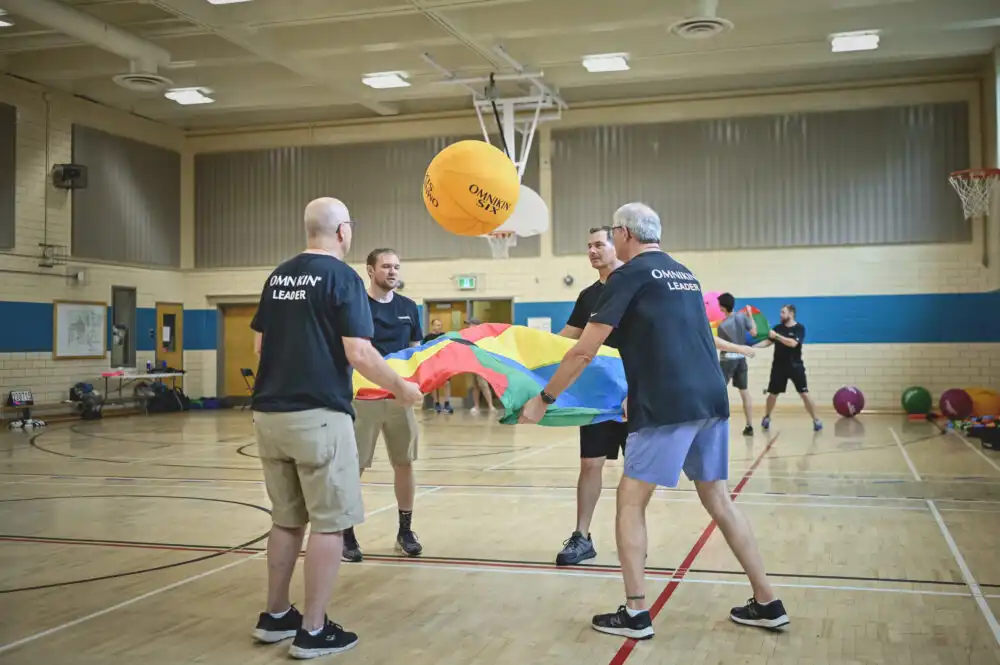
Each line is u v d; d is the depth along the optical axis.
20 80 15.97
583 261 18.09
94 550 5.56
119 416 17.62
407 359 4.85
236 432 14.00
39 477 8.91
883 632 3.82
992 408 14.23
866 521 6.29
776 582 4.67
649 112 17.73
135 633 3.90
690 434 3.76
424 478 8.67
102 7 13.48
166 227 19.66
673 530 6.00
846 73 16.44
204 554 5.45
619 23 12.79
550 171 18.25
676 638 3.78
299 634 3.60
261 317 3.74
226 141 20.05
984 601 4.28
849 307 16.78
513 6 13.10
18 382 15.91
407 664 3.49
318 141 19.55
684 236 17.55
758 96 17.20
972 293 16.17
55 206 16.70
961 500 7.11
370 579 4.82
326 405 3.59
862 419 15.33
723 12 12.73
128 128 18.55
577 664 3.46
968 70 16.11
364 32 13.92
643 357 3.76
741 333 11.53
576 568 5.03
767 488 7.79
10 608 4.29
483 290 18.64
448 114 18.78
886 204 16.58
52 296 16.64
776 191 17.09
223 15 12.84
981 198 14.82
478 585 4.68
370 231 19.27
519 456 10.52
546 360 4.75
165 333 19.58
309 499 3.64
